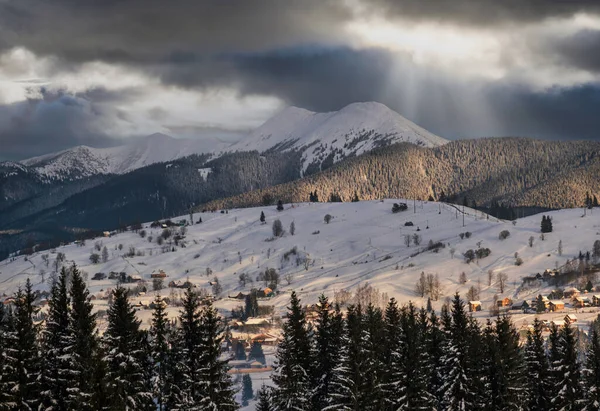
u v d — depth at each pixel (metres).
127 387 102.25
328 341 124.94
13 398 92.81
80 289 106.44
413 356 116.50
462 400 117.69
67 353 99.06
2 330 100.12
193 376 108.50
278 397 119.19
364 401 110.06
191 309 113.06
